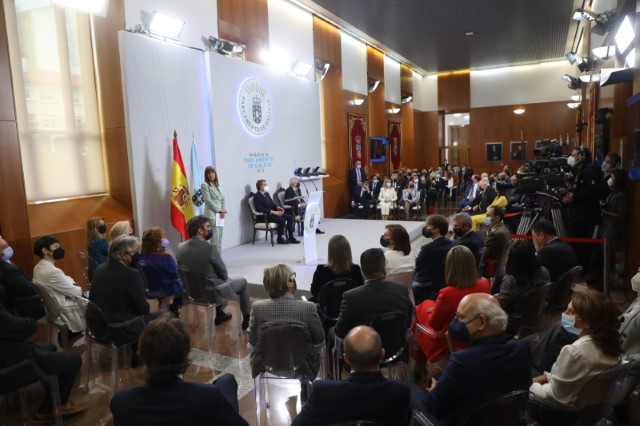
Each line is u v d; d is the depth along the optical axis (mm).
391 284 2748
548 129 18188
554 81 17922
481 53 15742
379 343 1739
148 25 6332
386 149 15703
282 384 3350
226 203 7727
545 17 11445
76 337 4285
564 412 2135
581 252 5629
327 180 12016
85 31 6062
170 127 6672
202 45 7496
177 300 4547
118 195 6285
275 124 9070
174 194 6477
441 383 1886
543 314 3654
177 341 1617
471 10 10797
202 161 7320
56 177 5707
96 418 2934
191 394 1598
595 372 2029
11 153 4809
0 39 4695
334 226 9680
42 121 5535
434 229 3787
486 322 1900
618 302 4684
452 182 15945
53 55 5656
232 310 5043
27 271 4938
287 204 8359
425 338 3006
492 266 4414
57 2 4910
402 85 17375
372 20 11523
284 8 10023
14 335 2574
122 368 3639
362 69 13797
